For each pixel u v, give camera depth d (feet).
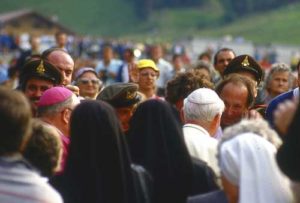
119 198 50.57
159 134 52.44
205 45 491.72
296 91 72.02
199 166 54.29
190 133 59.21
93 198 50.49
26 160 48.37
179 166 52.29
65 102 61.52
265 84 96.63
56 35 152.25
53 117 61.41
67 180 51.03
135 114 53.26
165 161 52.19
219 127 64.90
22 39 491.31
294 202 47.32
